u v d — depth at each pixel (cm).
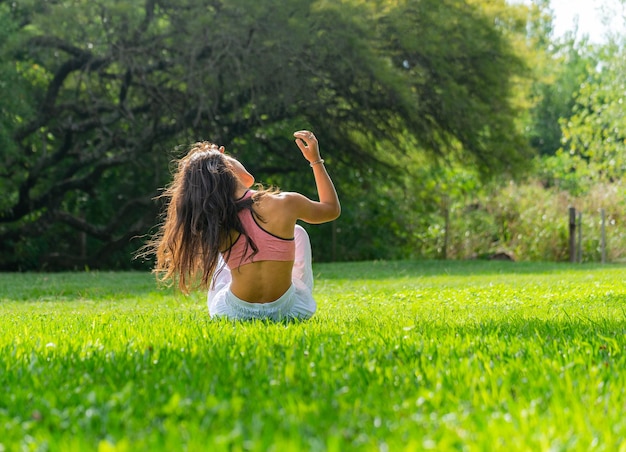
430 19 2178
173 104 2173
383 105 2247
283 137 2459
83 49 2092
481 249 2439
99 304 933
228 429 226
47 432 229
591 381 294
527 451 201
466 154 2423
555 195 2472
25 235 2306
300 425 224
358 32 2041
